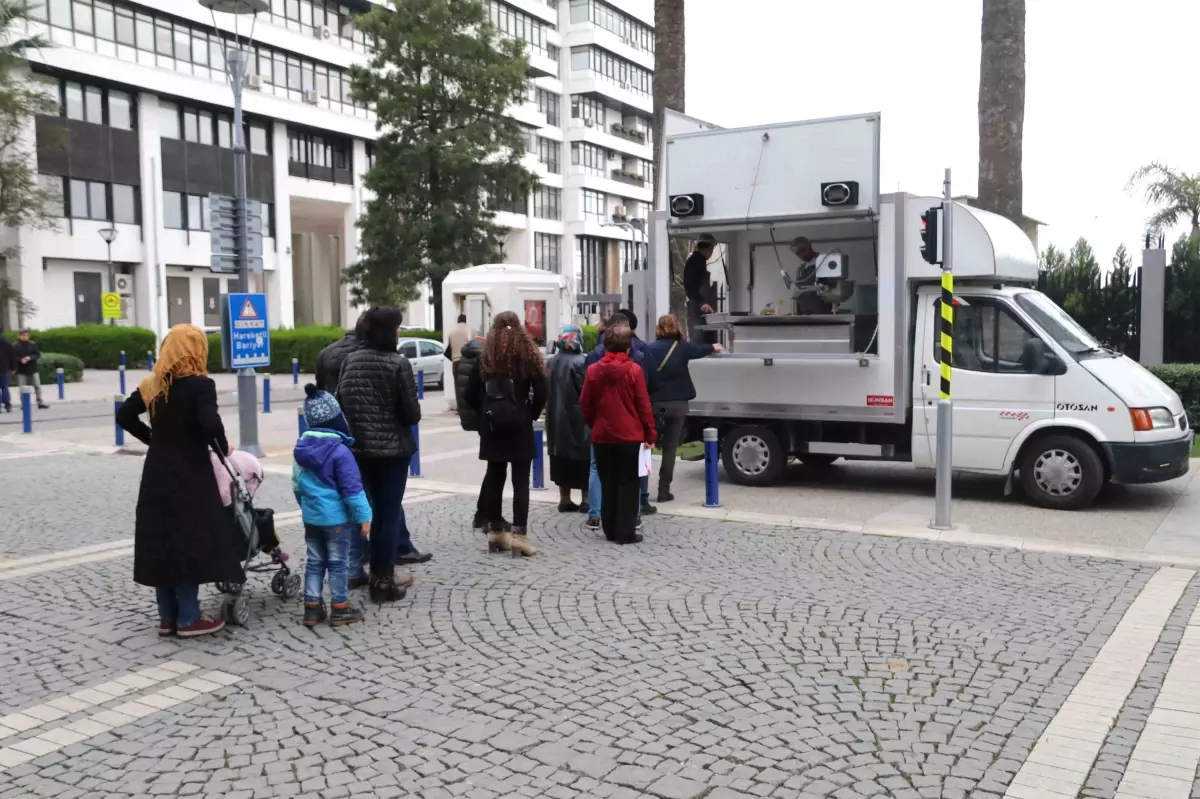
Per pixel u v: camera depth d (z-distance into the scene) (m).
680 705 4.66
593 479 8.62
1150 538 8.11
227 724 4.52
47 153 36.47
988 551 7.74
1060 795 3.75
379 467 6.32
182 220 41.44
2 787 3.94
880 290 9.73
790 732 4.34
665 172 10.59
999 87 13.58
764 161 10.00
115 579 7.06
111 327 35.91
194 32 41.03
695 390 10.40
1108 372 9.09
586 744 4.24
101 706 4.75
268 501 10.22
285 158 45.50
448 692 4.86
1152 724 4.43
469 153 29.72
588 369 8.04
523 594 6.56
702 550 7.81
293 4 45.38
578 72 66.62
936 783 3.85
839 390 9.98
